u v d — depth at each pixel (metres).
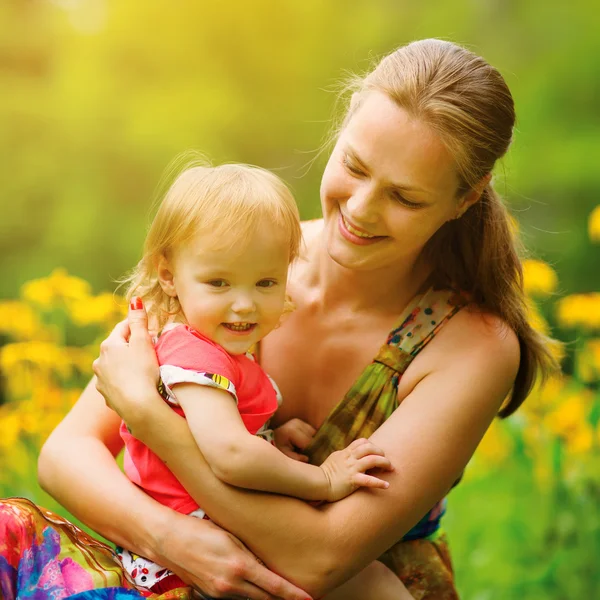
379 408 2.48
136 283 2.42
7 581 2.14
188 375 2.19
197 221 2.23
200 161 2.63
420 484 2.28
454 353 2.46
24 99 9.66
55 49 10.34
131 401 2.21
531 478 4.51
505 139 2.39
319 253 2.68
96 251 9.49
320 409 2.62
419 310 2.54
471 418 2.38
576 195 8.84
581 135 9.02
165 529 2.20
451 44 2.39
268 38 10.07
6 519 2.17
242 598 2.19
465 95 2.26
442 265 2.61
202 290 2.24
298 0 10.06
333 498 2.24
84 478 2.36
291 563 2.20
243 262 2.22
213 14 10.01
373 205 2.28
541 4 9.83
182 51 9.98
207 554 2.16
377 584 2.45
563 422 4.10
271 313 2.29
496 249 2.54
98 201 9.58
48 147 9.67
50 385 4.31
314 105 10.10
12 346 4.20
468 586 4.19
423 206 2.29
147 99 9.79
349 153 2.28
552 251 8.76
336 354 2.60
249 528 2.17
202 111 9.74
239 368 2.29
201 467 2.18
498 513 4.35
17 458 4.07
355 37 10.19
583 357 4.41
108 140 9.63
